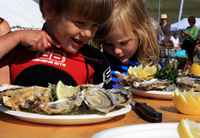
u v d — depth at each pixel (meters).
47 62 1.59
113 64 2.35
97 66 1.75
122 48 2.01
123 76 1.69
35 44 1.42
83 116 0.85
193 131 0.66
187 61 5.05
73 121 0.84
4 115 0.97
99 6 1.24
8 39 1.43
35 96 0.93
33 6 5.69
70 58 1.66
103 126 0.87
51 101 0.99
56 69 1.59
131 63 2.42
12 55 1.58
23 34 1.44
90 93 1.03
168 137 0.74
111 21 1.82
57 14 1.36
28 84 1.54
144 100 1.42
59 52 1.64
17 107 0.91
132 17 1.93
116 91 1.14
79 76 1.65
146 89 1.50
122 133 0.72
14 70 1.55
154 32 2.32
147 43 2.19
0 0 4.94
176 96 1.13
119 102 0.97
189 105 1.08
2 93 0.97
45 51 1.61
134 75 1.75
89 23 1.32
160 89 1.53
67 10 1.27
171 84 1.64
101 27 1.87
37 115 0.85
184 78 1.67
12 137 0.74
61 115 0.86
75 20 1.30
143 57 2.34
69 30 1.35
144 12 2.16
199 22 14.80
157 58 2.44
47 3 1.41
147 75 1.74
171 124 0.81
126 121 0.95
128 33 1.91
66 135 0.77
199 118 1.05
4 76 1.55
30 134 0.77
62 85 1.06
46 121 0.84
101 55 1.80
